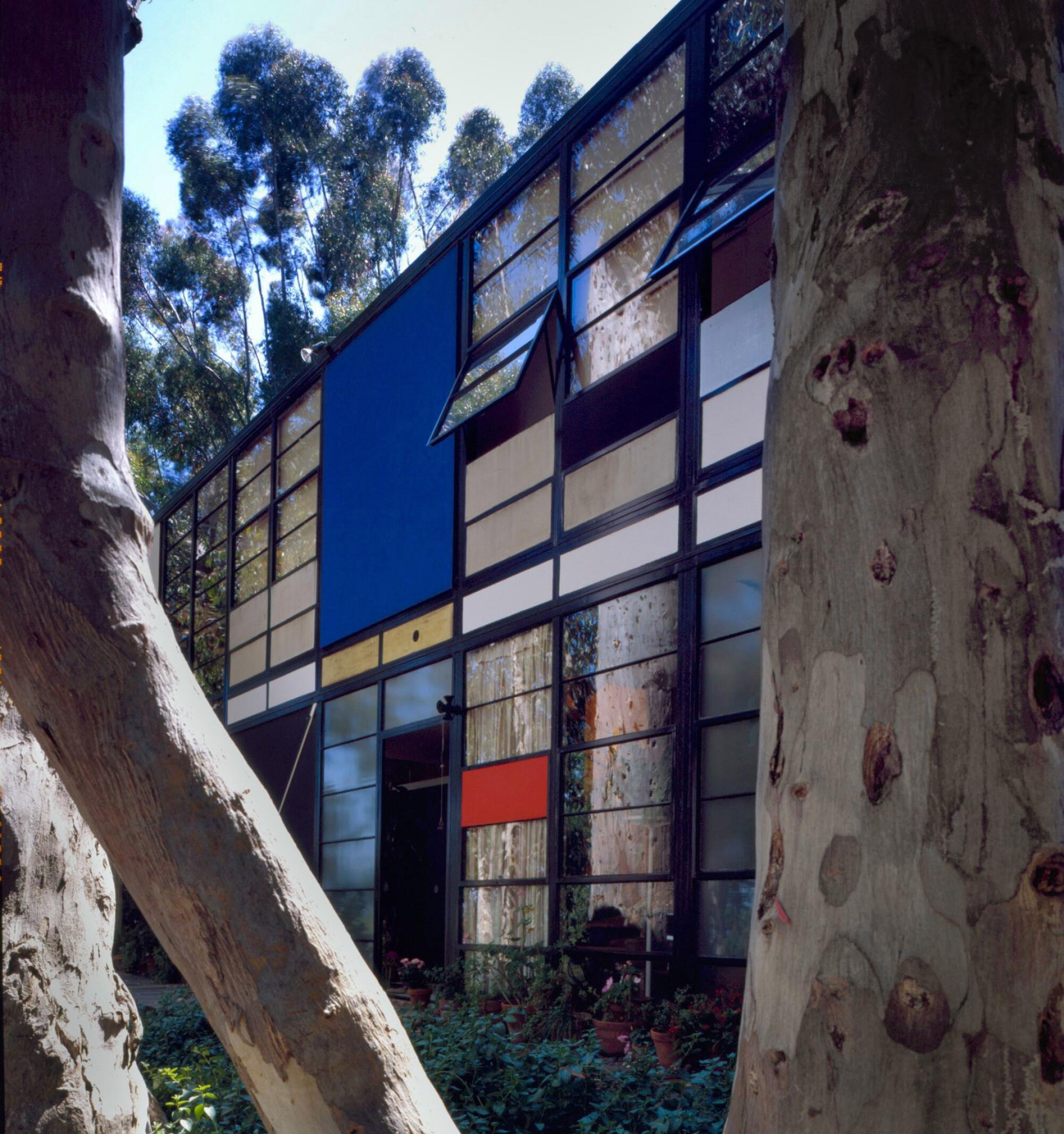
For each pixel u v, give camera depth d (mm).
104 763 1822
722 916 7930
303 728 15281
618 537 9477
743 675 8047
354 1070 1708
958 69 1646
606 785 9344
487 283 11938
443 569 11977
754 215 8445
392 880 13031
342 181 35906
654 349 9367
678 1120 4801
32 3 2381
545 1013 8703
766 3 8633
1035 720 1412
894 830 1414
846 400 1571
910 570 1472
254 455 17891
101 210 2346
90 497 2020
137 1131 2857
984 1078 1329
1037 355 1538
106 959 2861
